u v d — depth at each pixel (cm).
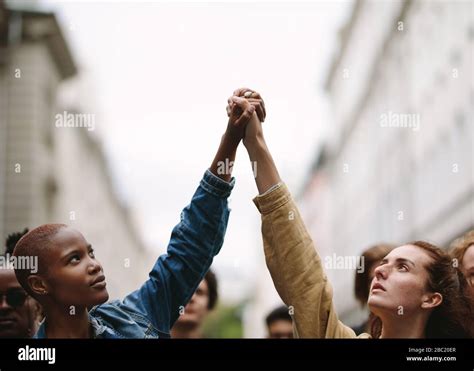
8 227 1487
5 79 1597
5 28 1612
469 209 1366
